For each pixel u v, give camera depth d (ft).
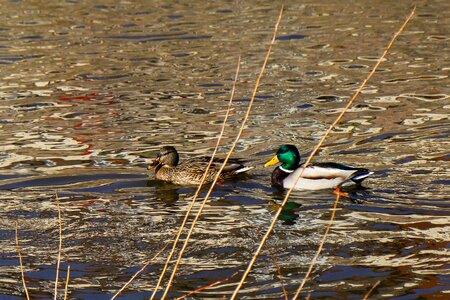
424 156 54.19
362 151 55.83
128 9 111.04
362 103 67.56
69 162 55.31
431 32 93.45
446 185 48.93
